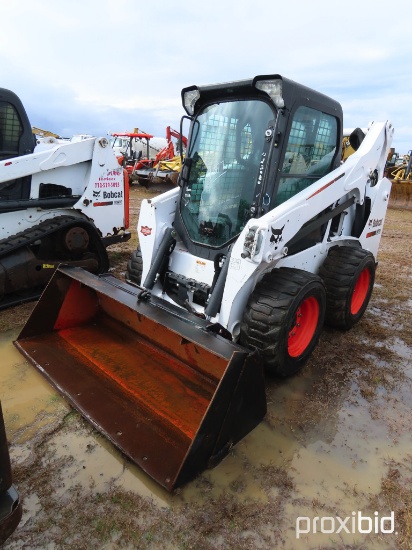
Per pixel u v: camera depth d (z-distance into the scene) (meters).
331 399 2.94
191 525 1.91
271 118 2.80
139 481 2.13
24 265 3.97
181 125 3.29
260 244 2.60
